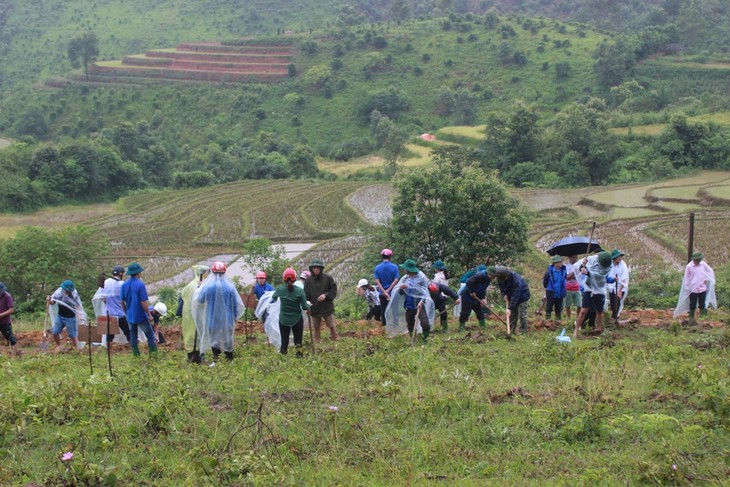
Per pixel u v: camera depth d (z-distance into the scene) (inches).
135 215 2395.4
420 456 315.3
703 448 306.2
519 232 976.9
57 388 412.2
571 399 380.5
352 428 342.0
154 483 296.0
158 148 3619.6
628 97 4138.8
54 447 336.5
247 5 7381.9
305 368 475.5
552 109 4360.2
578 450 315.3
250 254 1182.3
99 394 399.5
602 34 5295.3
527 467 301.7
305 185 2945.4
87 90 5167.3
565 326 653.9
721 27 5206.7
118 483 295.0
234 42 5615.2
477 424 350.0
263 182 3105.3
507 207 975.0
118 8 7519.7
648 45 4741.6
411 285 595.5
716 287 939.3
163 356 571.8
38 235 1160.2
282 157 3636.8
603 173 2979.8
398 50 5251.0
